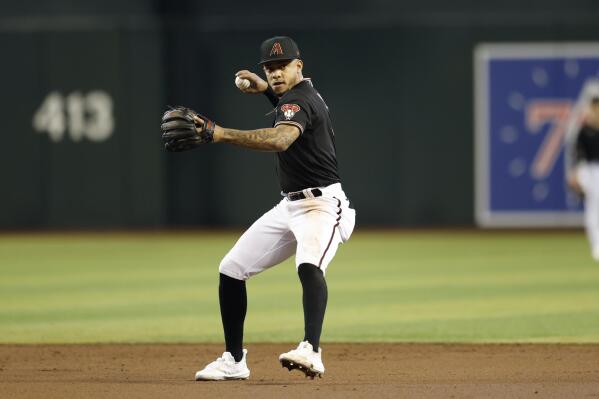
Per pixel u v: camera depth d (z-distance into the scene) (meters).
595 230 52.19
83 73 68.88
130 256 55.38
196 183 69.50
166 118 19.86
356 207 69.06
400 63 68.62
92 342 29.84
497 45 68.56
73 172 69.12
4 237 66.69
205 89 69.06
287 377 23.94
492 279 44.81
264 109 68.75
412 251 56.81
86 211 69.25
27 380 23.62
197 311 36.16
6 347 28.97
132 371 25.03
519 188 68.81
